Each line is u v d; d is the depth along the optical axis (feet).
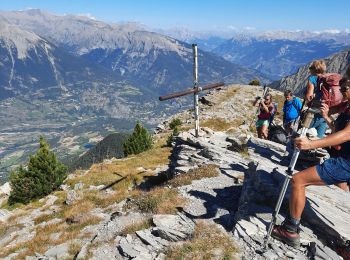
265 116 69.31
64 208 86.33
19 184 130.31
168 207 48.52
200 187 53.98
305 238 32.89
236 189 51.39
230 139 77.56
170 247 38.47
